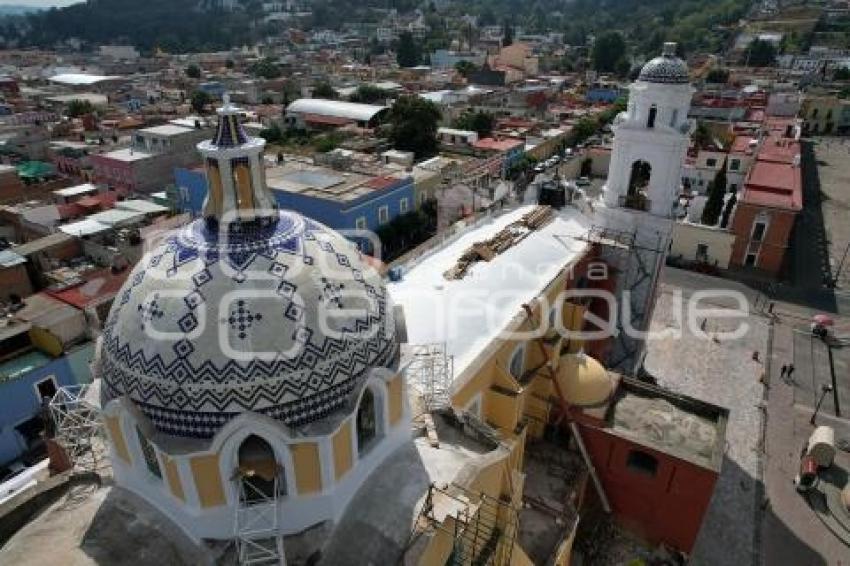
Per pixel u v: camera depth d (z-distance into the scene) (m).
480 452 19.34
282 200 58.25
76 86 149.25
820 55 170.62
